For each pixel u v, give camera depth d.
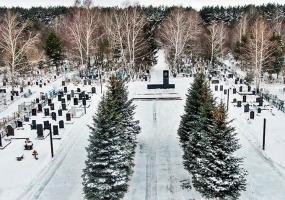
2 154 31.11
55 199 23.77
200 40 90.88
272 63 65.88
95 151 21.42
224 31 102.62
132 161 27.95
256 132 36.53
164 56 99.75
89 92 54.12
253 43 62.88
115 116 22.69
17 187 25.33
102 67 75.88
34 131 37.12
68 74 74.12
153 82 62.75
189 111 29.17
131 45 73.56
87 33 70.31
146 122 40.22
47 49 75.75
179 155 30.84
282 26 114.12
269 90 58.09
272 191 24.62
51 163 29.33
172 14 86.44
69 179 26.53
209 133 21.91
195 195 24.09
